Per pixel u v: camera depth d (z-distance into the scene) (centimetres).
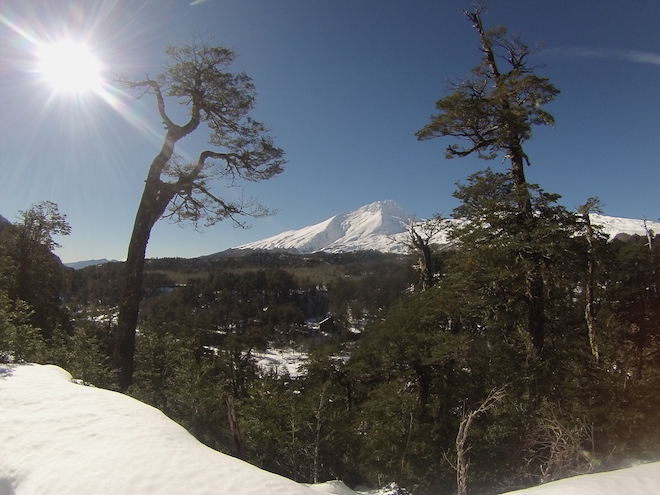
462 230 1581
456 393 1609
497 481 916
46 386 715
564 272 1449
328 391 1784
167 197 1500
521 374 1177
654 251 1905
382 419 1725
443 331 1889
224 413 1889
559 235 1318
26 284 2608
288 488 412
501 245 1377
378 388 1973
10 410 589
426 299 1939
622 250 2086
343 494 597
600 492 336
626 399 902
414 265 2777
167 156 1505
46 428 525
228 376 2677
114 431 512
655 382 920
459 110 1482
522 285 1364
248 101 1641
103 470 415
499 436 955
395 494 945
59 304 3209
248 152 1691
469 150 1627
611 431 797
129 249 1417
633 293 1659
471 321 1691
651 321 1548
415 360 1770
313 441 1558
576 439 721
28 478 421
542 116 1412
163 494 375
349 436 1680
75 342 1263
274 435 1586
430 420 1656
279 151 1727
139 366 2173
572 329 1770
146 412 600
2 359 967
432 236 2628
